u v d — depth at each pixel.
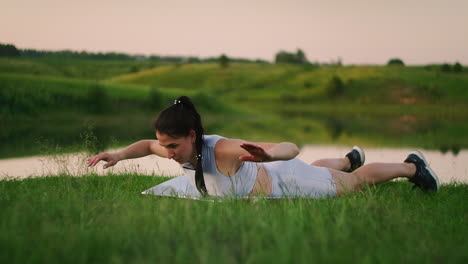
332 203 3.13
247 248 1.98
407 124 27.58
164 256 1.85
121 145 9.64
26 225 2.32
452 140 13.66
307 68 96.75
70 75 63.59
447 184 4.95
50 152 5.78
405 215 2.87
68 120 26.08
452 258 1.94
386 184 4.89
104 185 4.27
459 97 66.75
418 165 4.13
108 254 1.91
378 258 1.93
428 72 79.50
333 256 1.84
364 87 76.44
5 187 3.91
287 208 2.87
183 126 3.25
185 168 3.60
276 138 14.47
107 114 32.72
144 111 35.81
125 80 87.38
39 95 30.47
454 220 3.00
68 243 1.96
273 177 3.76
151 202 3.26
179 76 94.75
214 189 3.62
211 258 1.80
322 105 68.88
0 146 9.43
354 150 5.00
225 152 3.45
